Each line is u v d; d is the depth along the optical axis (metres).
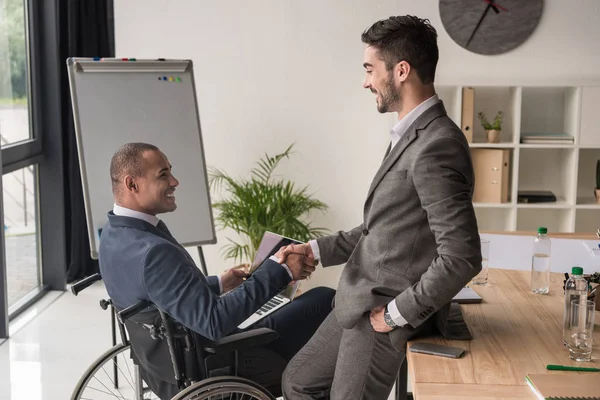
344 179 5.02
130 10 4.86
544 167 5.07
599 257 2.92
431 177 1.96
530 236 3.25
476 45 4.86
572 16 4.80
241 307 2.41
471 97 4.73
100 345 4.27
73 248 5.44
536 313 2.29
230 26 4.87
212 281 2.87
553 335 2.11
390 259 2.11
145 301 2.35
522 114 5.04
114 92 3.79
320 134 4.98
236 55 4.90
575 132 4.71
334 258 2.56
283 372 2.59
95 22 5.32
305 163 5.02
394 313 2.03
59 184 5.19
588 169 5.06
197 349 2.48
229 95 4.95
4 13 4.67
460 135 2.02
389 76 2.09
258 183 4.78
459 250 1.91
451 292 1.95
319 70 4.90
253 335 2.47
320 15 4.84
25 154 4.89
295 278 2.55
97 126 3.73
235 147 5.01
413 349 2.00
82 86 3.73
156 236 2.45
